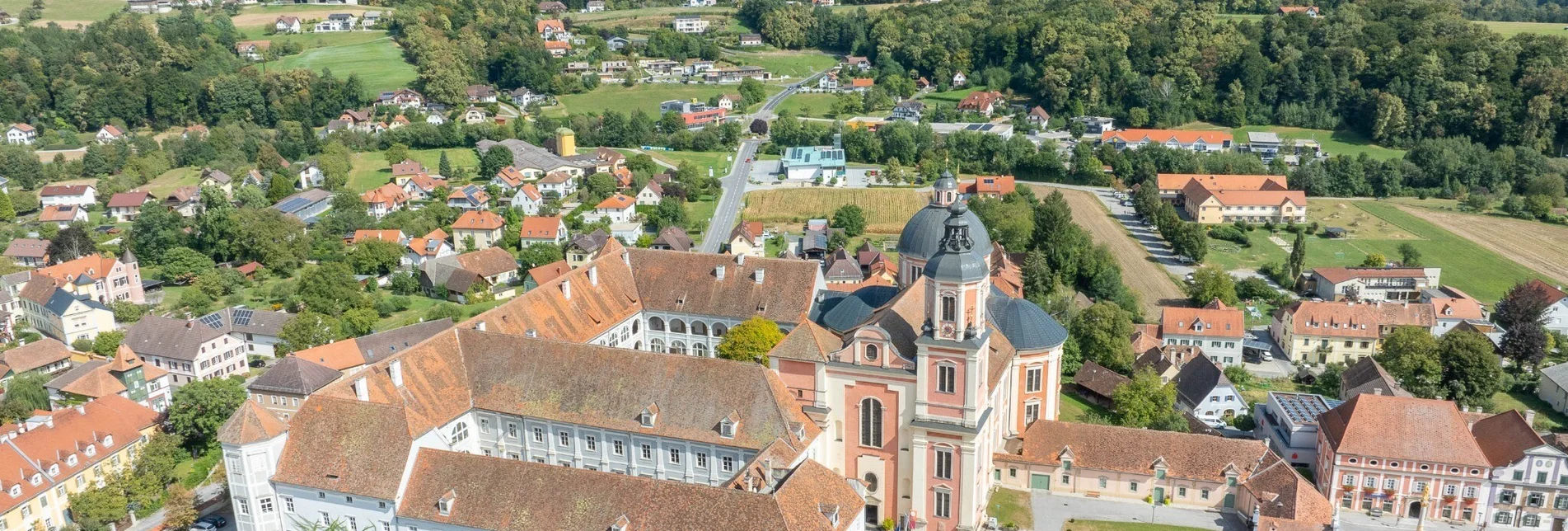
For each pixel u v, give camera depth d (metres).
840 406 116.75
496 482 99.94
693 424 113.69
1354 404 129.62
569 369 121.06
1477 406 162.25
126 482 130.62
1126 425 142.75
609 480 97.06
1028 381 131.00
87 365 168.75
